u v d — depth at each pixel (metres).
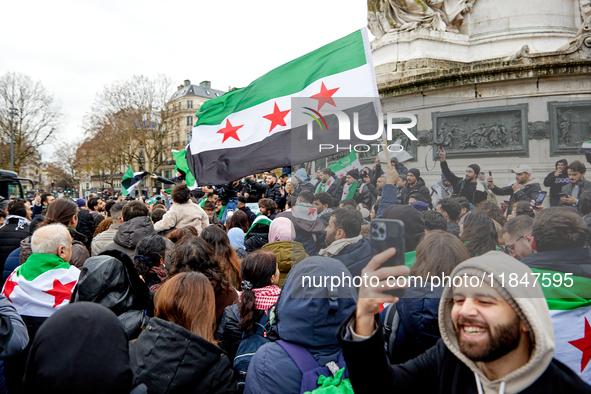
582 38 3.90
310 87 2.91
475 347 1.14
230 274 3.28
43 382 1.25
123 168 68.44
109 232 4.56
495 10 6.04
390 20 6.34
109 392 1.28
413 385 1.35
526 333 1.14
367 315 1.25
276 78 3.63
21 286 2.83
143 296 2.60
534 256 1.61
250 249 4.08
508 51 5.88
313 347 1.74
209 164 3.92
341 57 2.95
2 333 2.33
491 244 1.50
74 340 1.30
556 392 1.14
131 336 2.44
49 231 2.99
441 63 5.96
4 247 4.89
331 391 1.61
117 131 43.66
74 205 4.25
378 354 1.24
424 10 6.10
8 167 42.53
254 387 1.75
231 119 3.86
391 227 1.21
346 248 1.63
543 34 5.81
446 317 1.24
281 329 1.79
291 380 1.69
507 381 1.15
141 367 1.92
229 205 7.09
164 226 5.00
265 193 6.38
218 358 2.00
